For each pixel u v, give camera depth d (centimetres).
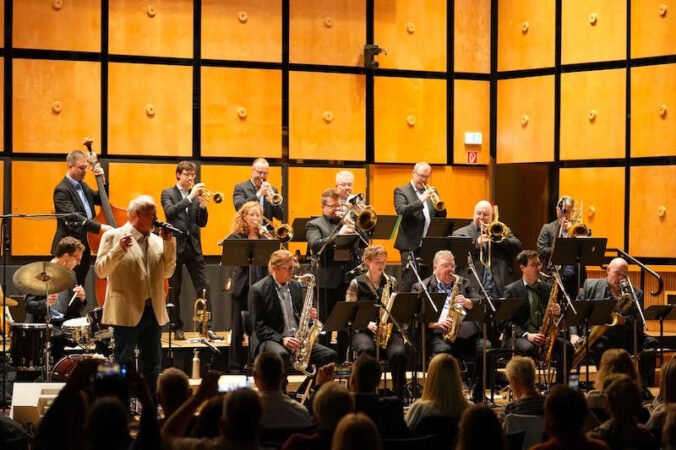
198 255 1223
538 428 616
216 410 549
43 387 866
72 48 1365
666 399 630
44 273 977
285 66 1474
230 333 1213
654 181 1435
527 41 1522
